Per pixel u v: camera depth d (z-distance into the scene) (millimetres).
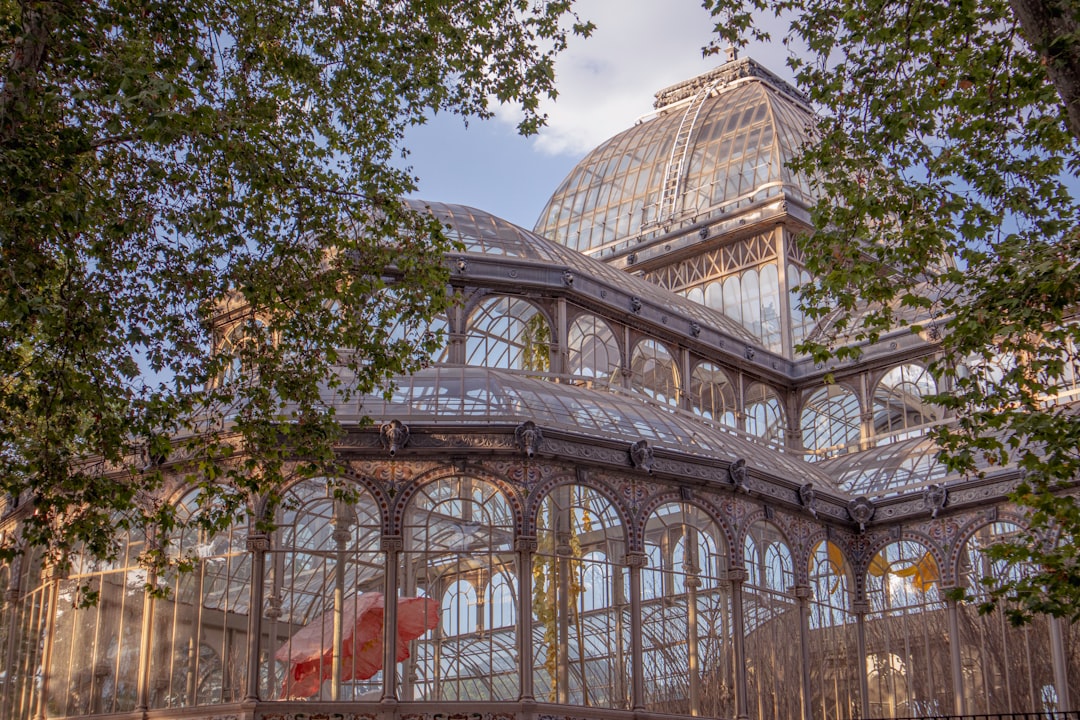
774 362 53188
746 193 58469
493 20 31094
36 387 25750
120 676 33625
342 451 33719
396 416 34656
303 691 32031
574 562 34281
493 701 32000
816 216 27906
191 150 25719
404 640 32719
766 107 61250
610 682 33781
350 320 28281
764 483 39500
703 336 50062
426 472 33938
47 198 22234
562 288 44469
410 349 28672
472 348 42750
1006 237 25797
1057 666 38656
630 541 35281
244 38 27391
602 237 62875
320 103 29203
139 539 34625
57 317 23375
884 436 50844
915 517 42656
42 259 23531
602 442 35625
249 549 32844
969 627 41000
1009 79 26828
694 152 61906
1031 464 25188
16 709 35938
